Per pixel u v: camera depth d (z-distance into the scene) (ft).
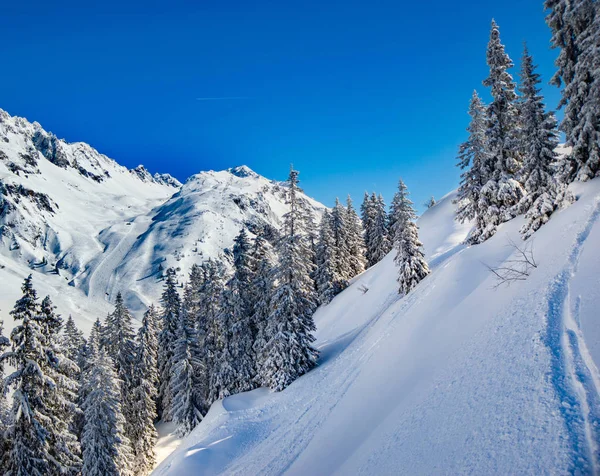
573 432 15.19
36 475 53.62
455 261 69.82
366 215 202.08
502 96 76.64
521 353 23.70
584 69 52.95
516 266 43.47
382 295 111.96
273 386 79.82
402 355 44.50
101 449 77.66
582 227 38.81
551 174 64.34
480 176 83.71
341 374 62.85
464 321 38.73
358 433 33.91
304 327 84.79
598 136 52.08
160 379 135.33
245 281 102.78
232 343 99.30
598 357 18.93
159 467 69.36
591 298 24.58
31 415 54.34
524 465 15.14
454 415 22.79
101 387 80.74
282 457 43.73
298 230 89.04
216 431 67.87
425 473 19.35
